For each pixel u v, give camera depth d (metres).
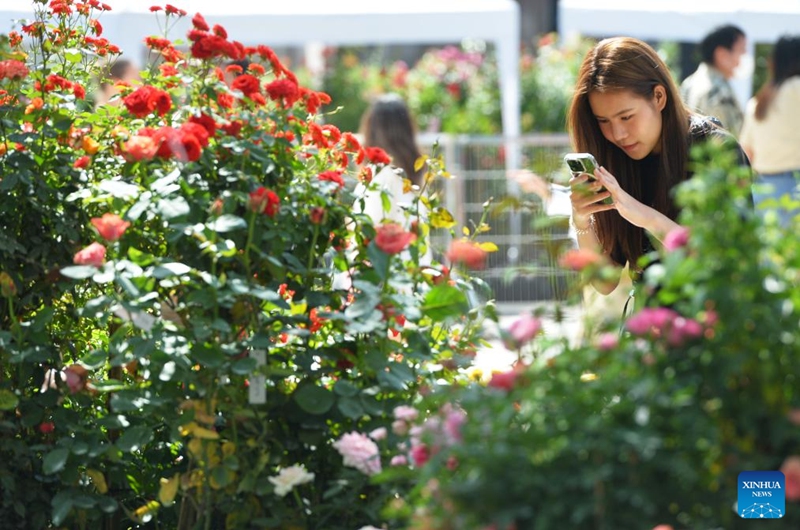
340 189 5.63
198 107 5.72
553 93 20.92
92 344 6.24
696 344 3.99
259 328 5.30
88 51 6.66
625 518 3.83
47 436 5.80
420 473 4.29
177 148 5.21
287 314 5.48
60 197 5.89
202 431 5.09
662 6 17.78
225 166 5.48
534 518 3.88
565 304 4.79
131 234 5.48
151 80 6.28
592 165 6.02
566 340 4.21
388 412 5.27
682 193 4.04
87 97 6.94
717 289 3.91
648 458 3.80
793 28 17.14
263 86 5.92
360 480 5.05
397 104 10.59
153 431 5.77
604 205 6.16
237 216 5.46
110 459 5.64
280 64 5.92
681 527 3.91
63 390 5.75
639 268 6.41
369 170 5.98
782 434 3.83
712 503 3.89
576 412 3.96
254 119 5.63
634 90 6.08
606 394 4.02
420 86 22.64
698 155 4.14
